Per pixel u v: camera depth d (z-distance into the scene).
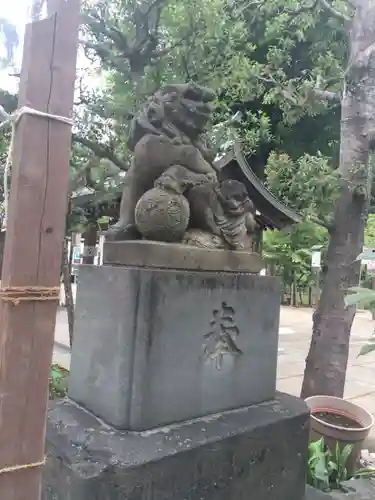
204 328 2.65
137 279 2.41
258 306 2.98
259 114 7.25
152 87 4.70
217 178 3.14
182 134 2.88
